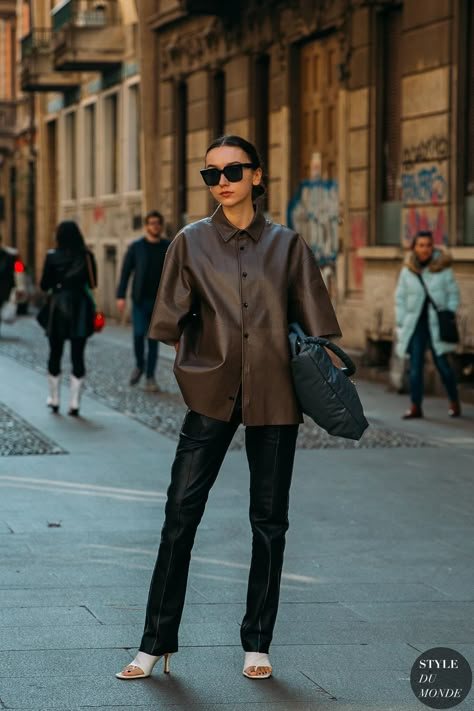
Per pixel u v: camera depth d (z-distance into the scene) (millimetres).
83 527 8297
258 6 23141
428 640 5793
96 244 36344
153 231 16812
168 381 18016
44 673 5258
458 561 7406
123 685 5129
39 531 8164
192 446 5262
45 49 38656
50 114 42781
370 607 6371
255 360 5211
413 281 13961
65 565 7238
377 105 19031
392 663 5453
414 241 14094
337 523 8461
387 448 11805
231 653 5586
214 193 5246
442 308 14000
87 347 24047
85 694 5012
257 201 5395
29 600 6434
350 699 4996
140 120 31469
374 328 18500
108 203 34969
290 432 5320
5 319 29609
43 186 44062
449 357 15828
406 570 7176
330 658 5516
